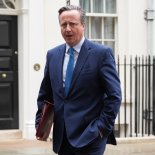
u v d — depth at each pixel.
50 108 3.83
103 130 3.68
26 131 9.56
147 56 10.45
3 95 9.68
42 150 8.40
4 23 9.73
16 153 8.11
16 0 9.79
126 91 10.41
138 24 10.50
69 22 3.74
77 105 3.76
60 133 3.81
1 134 9.49
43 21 9.70
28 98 9.61
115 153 8.18
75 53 3.84
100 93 3.82
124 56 10.19
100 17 10.55
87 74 3.75
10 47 9.77
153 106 10.01
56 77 3.85
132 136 10.07
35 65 9.62
